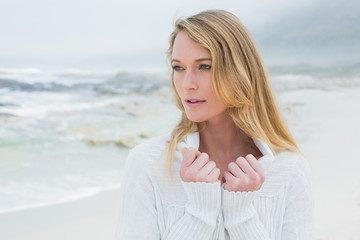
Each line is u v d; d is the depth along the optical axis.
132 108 14.24
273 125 1.74
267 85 1.70
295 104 12.89
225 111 1.62
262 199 1.59
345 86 16.44
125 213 1.53
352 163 6.74
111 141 10.48
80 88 17.33
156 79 19.48
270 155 1.60
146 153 1.56
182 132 1.61
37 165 8.43
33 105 14.34
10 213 5.36
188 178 1.46
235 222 1.47
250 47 1.60
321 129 9.52
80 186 6.78
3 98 15.01
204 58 1.45
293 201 1.64
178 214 1.52
